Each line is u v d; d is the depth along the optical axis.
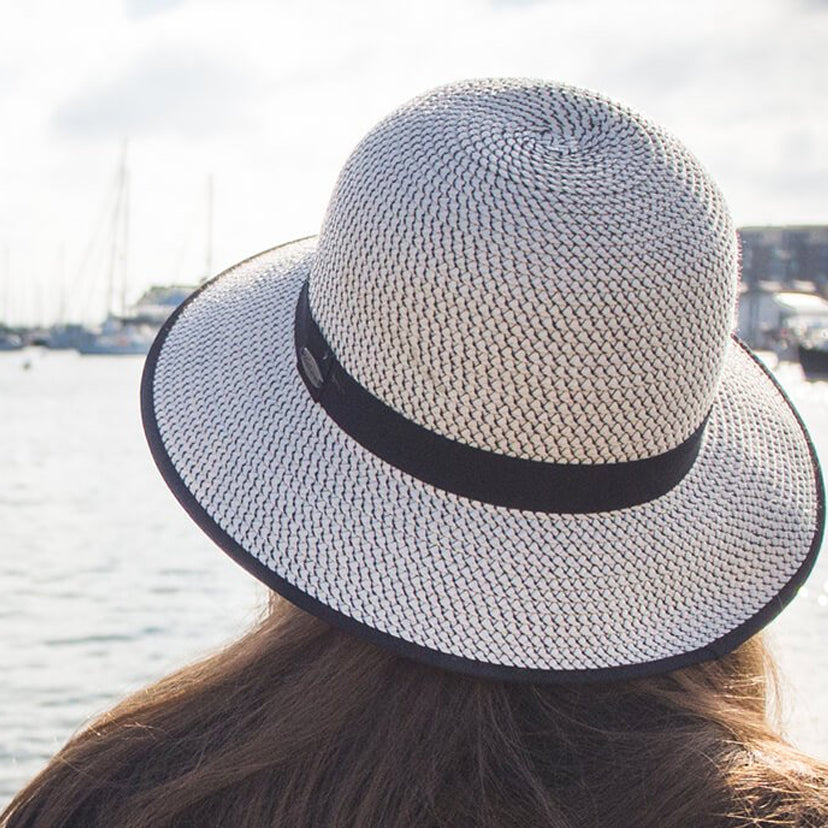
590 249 1.08
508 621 1.11
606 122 1.15
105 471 21.42
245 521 1.16
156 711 1.14
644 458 1.15
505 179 1.09
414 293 1.09
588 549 1.14
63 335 91.12
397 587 1.12
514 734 1.06
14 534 14.41
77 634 9.47
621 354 1.09
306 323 1.21
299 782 1.05
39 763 6.63
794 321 80.25
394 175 1.12
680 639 1.14
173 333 1.32
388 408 1.13
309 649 1.13
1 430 30.55
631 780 1.03
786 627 7.86
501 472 1.12
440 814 1.03
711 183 1.16
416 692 1.08
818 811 1.00
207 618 9.91
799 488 1.28
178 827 1.06
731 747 1.05
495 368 1.09
